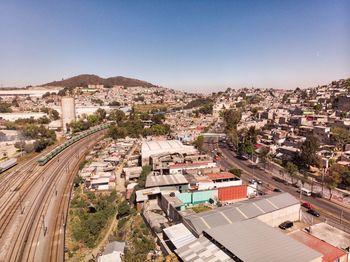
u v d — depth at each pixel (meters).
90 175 79.81
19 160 102.06
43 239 47.00
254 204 47.22
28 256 42.12
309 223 49.34
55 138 137.12
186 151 92.31
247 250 32.62
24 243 45.75
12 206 60.88
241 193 60.91
